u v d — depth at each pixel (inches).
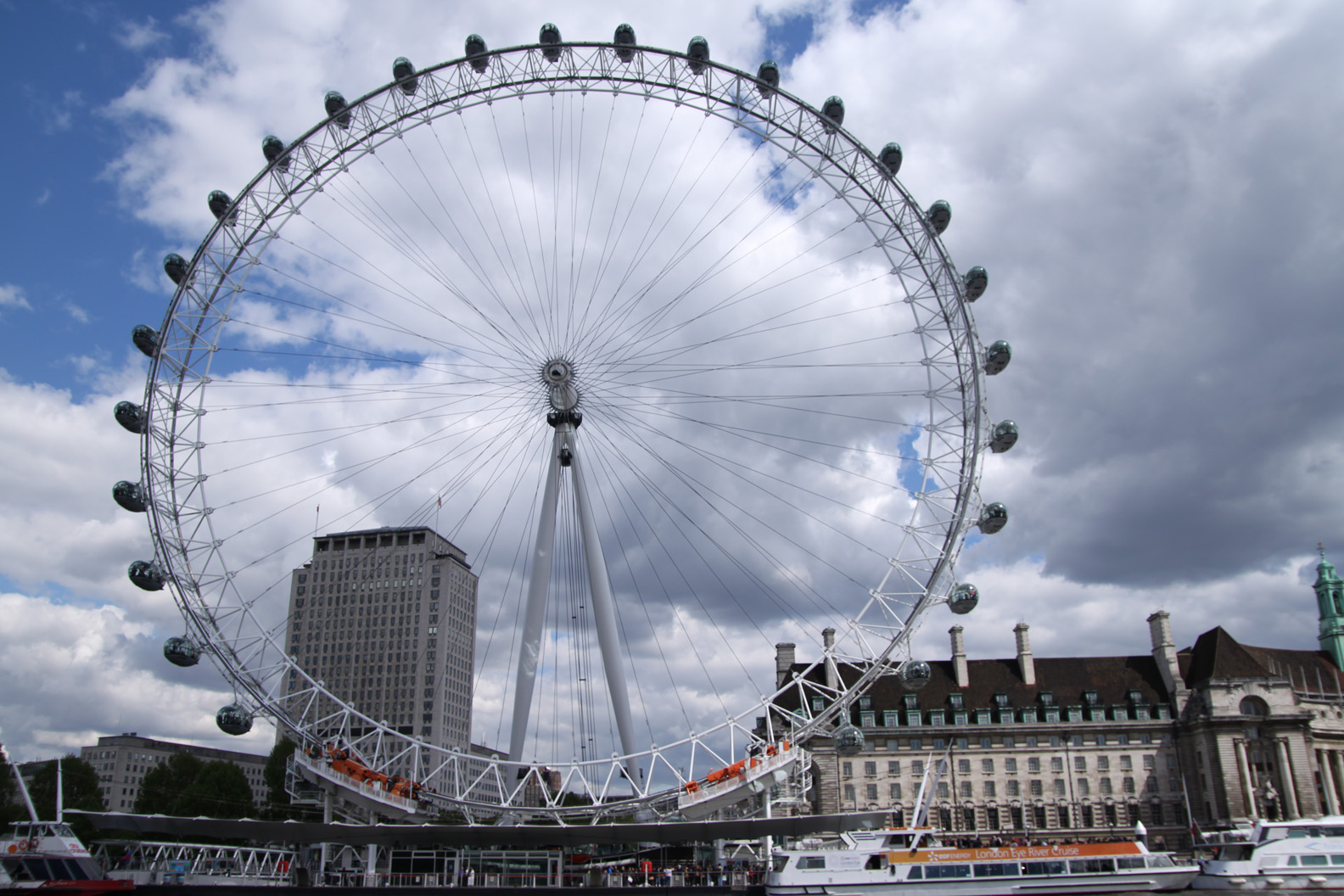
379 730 3085.6
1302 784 4608.8
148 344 2974.9
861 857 2581.2
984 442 2982.3
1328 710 4877.0
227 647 2935.5
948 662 5383.9
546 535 3100.4
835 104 3048.7
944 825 4827.8
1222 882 2600.9
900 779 4918.8
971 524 2945.4
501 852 3353.8
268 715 2967.5
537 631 3046.3
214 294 3021.7
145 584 2854.3
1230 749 4690.0
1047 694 5078.7
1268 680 4778.5
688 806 2915.8
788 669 5423.2
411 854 3363.7
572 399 3075.8
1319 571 5639.8
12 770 4414.4
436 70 3090.6
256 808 5339.6
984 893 2539.4
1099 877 2541.8
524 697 2982.3
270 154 3088.1
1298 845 2613.2
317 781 2906.0
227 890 2714.1
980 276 2960.1
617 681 3038.9
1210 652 5007.4
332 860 3218.5
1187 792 4805.6
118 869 3255.4
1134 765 4896.7
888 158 3051.2
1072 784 4874.5
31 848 2588.6
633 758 2925.7
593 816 3132.4
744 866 3587.6
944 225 3053.6
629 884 3166.8
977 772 4909.0
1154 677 5147.6
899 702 5128.0
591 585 3093.0
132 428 2938.0
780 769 2896.2
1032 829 4803.2
